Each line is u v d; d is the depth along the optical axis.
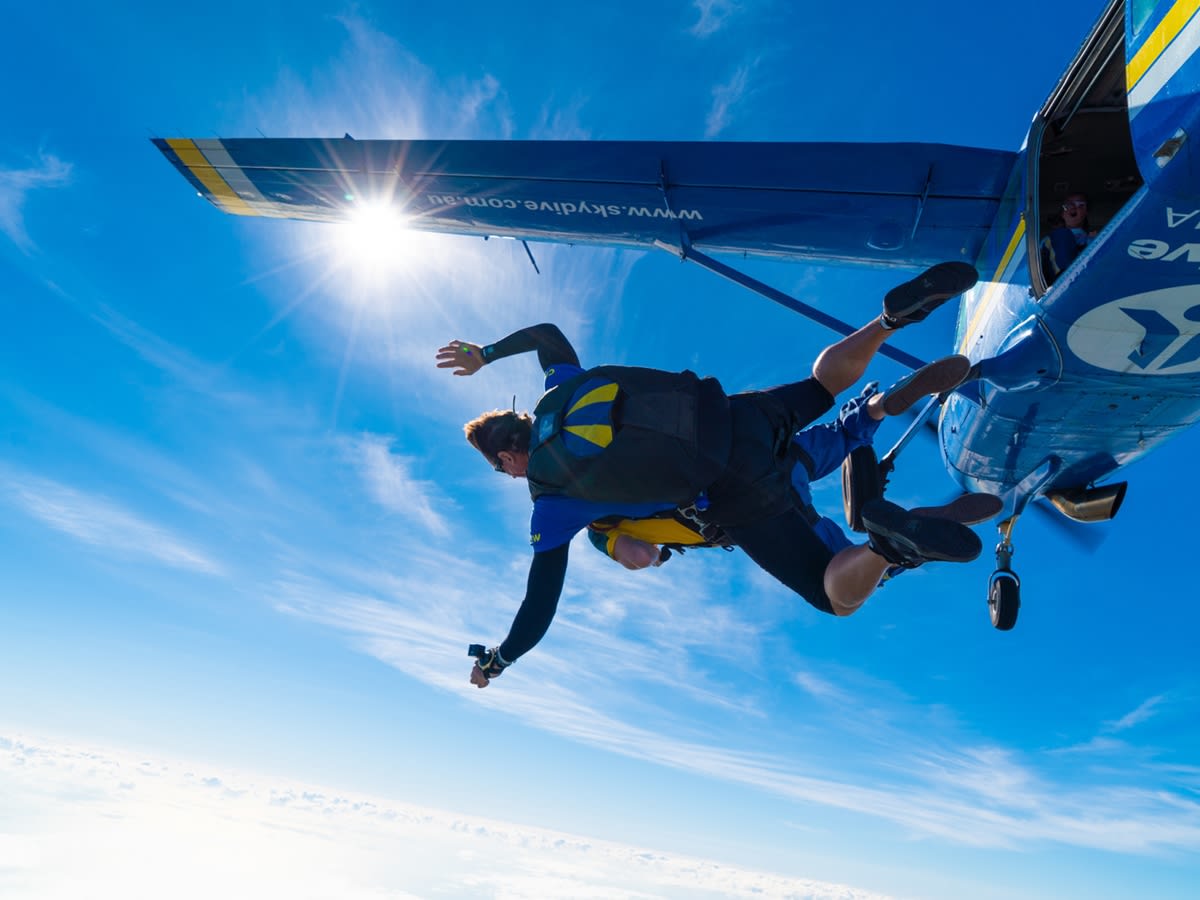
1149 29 4.47
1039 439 6.98
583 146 7.21
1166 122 4.34
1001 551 8.05
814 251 8.13
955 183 6.71
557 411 1.89
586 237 8.66
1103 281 5.27
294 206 8.91
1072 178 6.41
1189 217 4.58
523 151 7.40
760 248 8.26
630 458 1.74
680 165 7.24
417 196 8.37
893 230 7.45
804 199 7.33
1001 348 6.55
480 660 2.06
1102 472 7.38
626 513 1.94
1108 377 6.02
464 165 7.75
